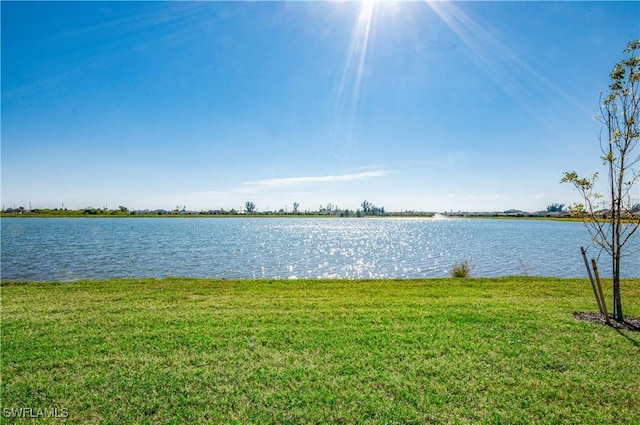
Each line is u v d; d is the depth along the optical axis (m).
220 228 77.19
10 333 6.87
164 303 9.64
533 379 5.03
